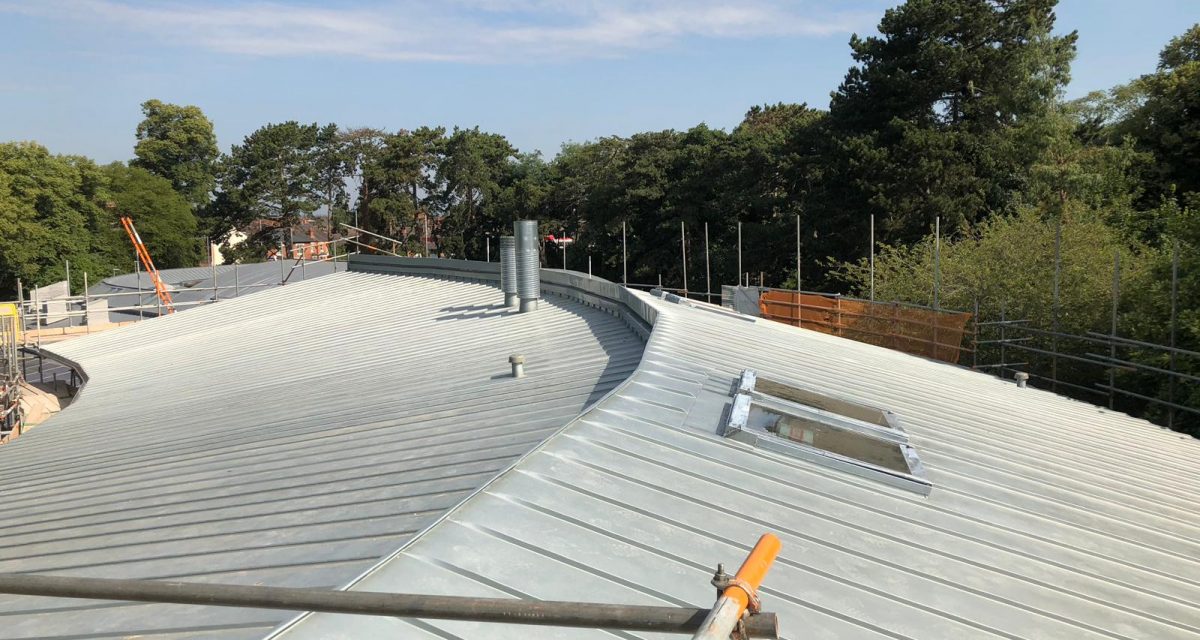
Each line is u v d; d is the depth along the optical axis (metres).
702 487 5.10
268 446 7.50
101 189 61.94
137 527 5.50
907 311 20.86
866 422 7.36
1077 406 11.05
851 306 22.61
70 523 6.00
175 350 16.88
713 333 10.98
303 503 5.30
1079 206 27.67
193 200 76.81
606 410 6.28
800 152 43.00
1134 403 18.36
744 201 48.38
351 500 5.14
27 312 35.06
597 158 64.00
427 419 7.47
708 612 2.21
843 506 5.21
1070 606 4.46
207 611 3.57
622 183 54.81
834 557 4.51
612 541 4.21
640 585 3.81
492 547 4.00
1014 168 34.91
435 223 76.88
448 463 5.69
